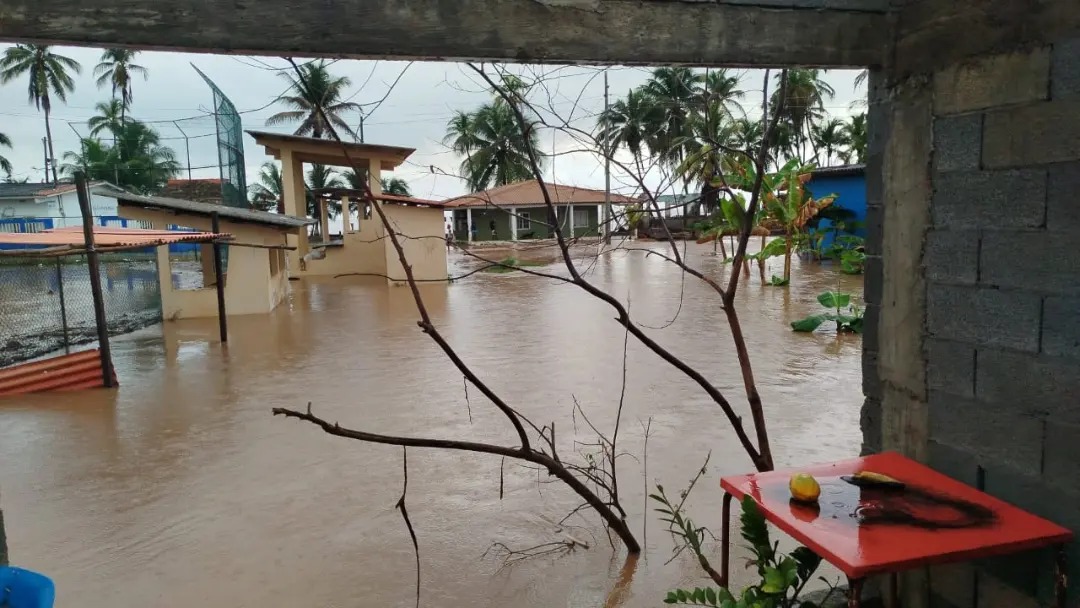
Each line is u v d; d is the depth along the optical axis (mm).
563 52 2680
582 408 7113
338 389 8352
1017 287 2492
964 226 2697
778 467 5371
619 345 10266
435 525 4602
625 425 6512
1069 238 2305
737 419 3771
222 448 6309
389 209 20750
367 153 23203
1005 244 2529
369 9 2467
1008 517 2379
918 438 2977
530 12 2633
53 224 35250
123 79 43625
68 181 39719
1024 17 2420
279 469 5719
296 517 4789
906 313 3014
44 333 13266
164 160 40156
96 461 6062
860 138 40000
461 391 7949
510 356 9859
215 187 29391
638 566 3988
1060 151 2320
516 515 4719
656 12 2762
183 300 15156
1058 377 2359
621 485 5141
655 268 23312
